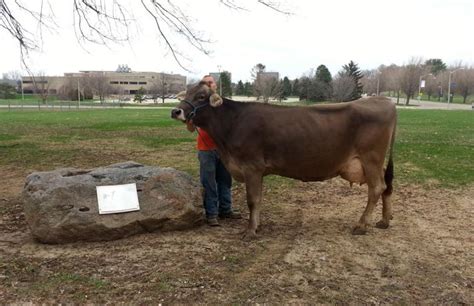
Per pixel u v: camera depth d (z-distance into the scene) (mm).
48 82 86500
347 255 5621
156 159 13461
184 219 6422
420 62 116062
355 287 4742
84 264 5242
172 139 19047
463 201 8359
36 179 6133
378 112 6133
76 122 30188
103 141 18422
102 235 5957
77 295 4496
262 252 5684
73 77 91188
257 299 4445
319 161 6195
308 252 5699
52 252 5613
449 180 10133
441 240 6223
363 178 6359
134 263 5277
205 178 6723
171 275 4938
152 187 6344
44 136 20438
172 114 6121
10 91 89688
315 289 4680
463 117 38406
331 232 6527
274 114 6180
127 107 61594
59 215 5836
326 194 8875
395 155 13867
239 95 90375
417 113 45719
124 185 6195
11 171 11461
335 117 6160
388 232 6547
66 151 15266
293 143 6086
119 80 109875
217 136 6293
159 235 6246
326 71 79812
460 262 5453
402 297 4535
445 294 4617
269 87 69125
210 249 5758
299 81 88688
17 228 6637
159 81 102000
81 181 6094
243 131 6117
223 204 7137
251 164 6180
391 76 97250
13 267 5129
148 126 26594
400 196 8750
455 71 99500
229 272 5047
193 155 14273
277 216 7359
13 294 4508
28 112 45844
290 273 5047
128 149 15844
